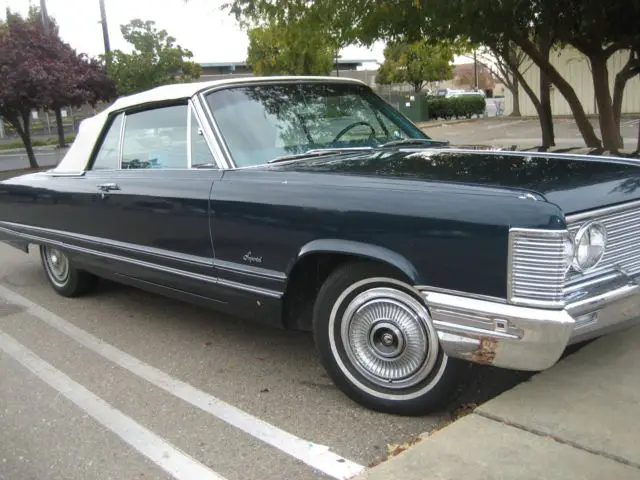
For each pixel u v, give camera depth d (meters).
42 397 3.99
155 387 4.07
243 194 3.79
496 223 2.79
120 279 5.10
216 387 4.02
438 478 2.69
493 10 6.62
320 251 3.39
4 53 18.56
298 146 4.32
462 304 2.91
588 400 3.23
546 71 8.26
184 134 4.35
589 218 2.93
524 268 2.74
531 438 2.92
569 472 2.66
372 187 3.26
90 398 3.95
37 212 5.75
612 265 3.12
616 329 3.21
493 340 2.85
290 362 4.38
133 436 3.45
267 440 3.32
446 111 38.28
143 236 4.56
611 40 8.21
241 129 4.20
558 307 2.72
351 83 5.03
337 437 3.31
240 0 8.27
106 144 5.15
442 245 2.95
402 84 43.22
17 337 5.13
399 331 3.29
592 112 31.03
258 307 3.85
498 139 21.80
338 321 3.51
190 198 4.09
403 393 3.38
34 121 40.75
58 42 20.50
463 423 3.10
